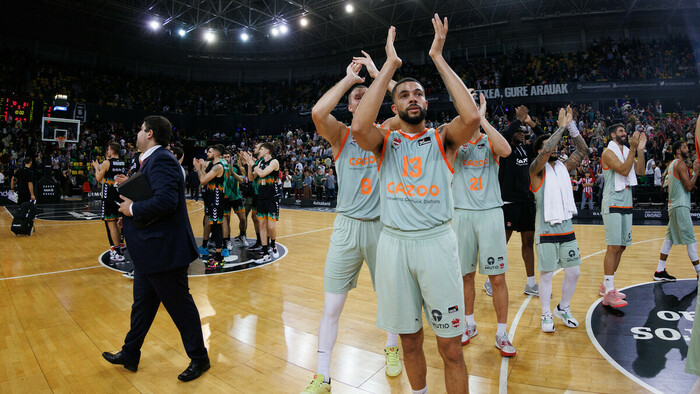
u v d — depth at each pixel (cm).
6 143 1881
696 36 2148
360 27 2395
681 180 455
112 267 573
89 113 2292
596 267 551
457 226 319
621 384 247
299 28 2441
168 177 255
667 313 367
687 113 1836
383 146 204
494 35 2361
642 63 2045
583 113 1842
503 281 305
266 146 596
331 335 243
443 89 2188
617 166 382
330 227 1004
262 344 315
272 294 444
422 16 2252
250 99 2856
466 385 194
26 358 292
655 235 826
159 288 257
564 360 281
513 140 417
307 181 1662
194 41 2698
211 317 373
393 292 196
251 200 736
